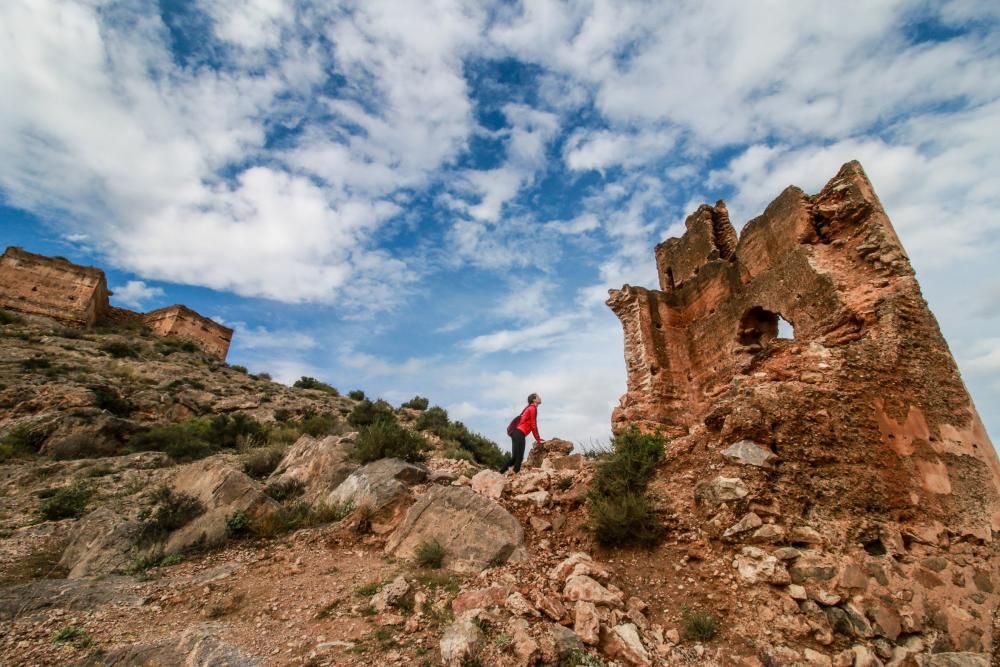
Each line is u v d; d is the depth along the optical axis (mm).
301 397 35156
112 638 5035
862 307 8156
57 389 21562
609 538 6582
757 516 5859
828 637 4750
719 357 12438
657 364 13391
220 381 33625
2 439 16312
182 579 6727
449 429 22703
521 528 7199
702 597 5414
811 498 6090
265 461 14055
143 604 5949
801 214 10281
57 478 13445
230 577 6652
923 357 7320
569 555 6477
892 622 4988
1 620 5410
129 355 33281
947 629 5172
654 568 6020
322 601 5723
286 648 4645
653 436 8273
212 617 5523
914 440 6742
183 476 10656
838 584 5148
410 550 7211
